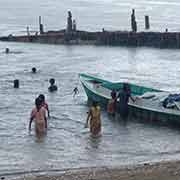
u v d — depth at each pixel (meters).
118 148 22.48
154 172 16.91
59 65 52.59
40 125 24.83
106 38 73.81
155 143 23.56
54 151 21.80
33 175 18.20
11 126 26.28
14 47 70.00
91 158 20.81
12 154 21.23
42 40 75.56
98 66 52.94
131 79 44.56
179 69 51.56
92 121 24.80
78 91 37.16
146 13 152.62
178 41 71.44
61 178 17.03
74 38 74.94
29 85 39.47
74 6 182.25
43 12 147.12
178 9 179.75
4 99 33.56
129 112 29.05
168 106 27.59
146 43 72.94
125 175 16.91
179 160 19.52
